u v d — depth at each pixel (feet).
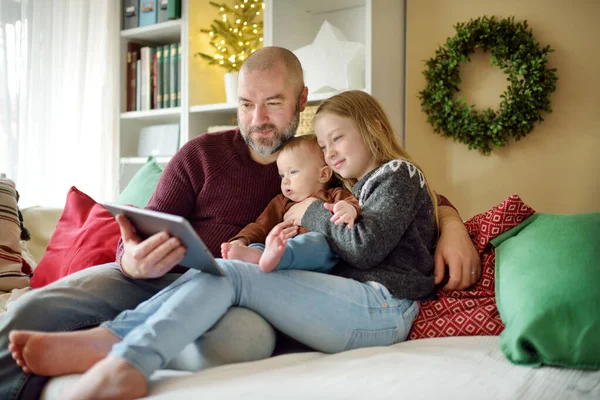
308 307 4.06
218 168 5.60
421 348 4.02
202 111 10.73
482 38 8.80
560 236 4.30
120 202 7.47
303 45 10.33
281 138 5.51
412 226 4.70
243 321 3.89
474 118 8.95
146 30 11.23
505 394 3.08
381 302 4.33
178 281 4.11
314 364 3.66
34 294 4.12
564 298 3.69
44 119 10.71
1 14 10.14
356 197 4.98
